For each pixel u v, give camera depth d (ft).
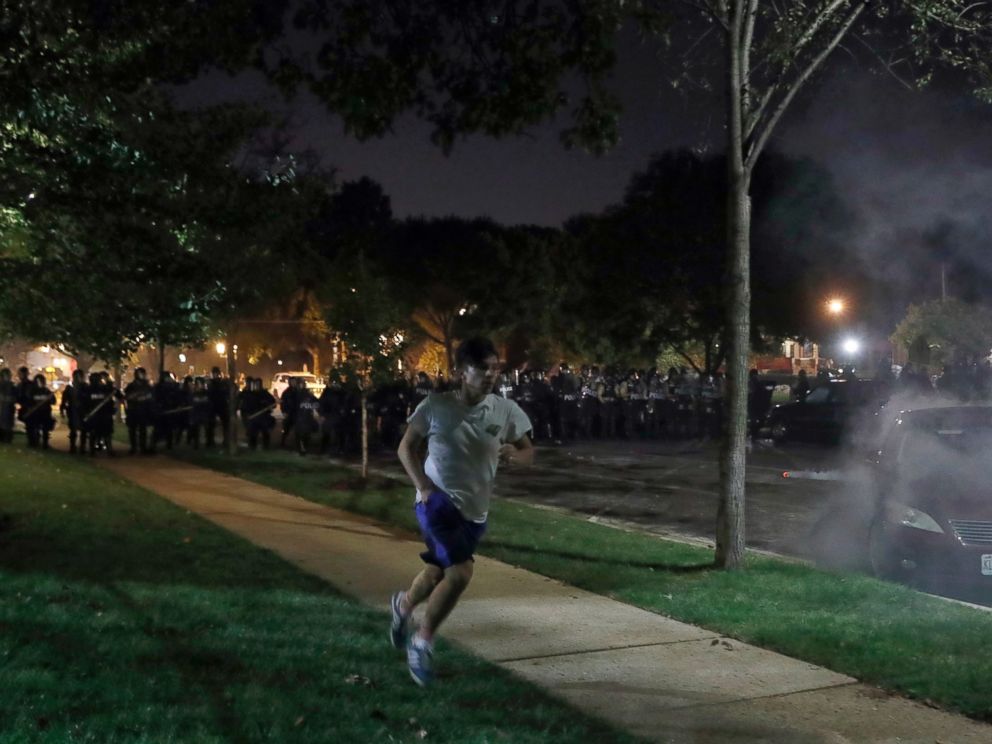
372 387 56.70
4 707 17.17
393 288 163.94
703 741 17.95
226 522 42.52
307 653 21.59
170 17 34.04
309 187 62.18
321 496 50.70
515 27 34.17
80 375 73.56
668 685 21.03
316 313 115.65
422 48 34.35
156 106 37.76
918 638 24.02
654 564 33.65
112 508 44.11
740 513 32.60
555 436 91.97
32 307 37.19
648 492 56.80
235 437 74.90
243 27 34.22
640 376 98.78
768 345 124.06
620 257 102.73
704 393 92.79
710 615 26.35
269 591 28.48
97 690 18.44
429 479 19.45
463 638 24.48
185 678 19.54
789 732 18.44
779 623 25.49
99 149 33.55
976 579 30.14
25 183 33.73
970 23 33.42
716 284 99.30
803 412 82.89
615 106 34.53
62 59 32.73
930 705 19.89
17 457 62.80
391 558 34.94
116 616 24.13
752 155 32.04
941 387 86.74
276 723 17.12
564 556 35.27
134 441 75.20
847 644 23.54
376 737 16.78
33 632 22.02
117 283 36.63
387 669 20.97
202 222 37.93
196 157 37.78
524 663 22.50
